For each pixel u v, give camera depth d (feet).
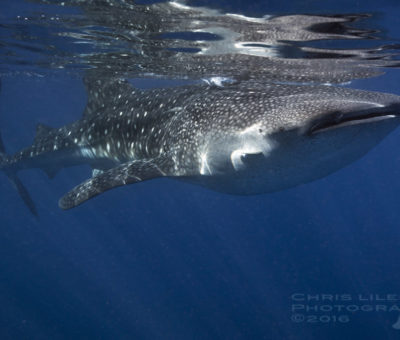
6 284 106.11
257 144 13.00
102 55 32.71
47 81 59.88
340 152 11.97
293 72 33.53
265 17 20.22
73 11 21.24
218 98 16.31
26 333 73.20
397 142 121.90
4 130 168.25
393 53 28.66
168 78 39.96
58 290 101.81
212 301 79.25
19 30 26.35
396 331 53.67
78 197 16.17
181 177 16.61
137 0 18.49
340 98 12.64
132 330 73.15
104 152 23.59
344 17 20.10
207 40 25.32
